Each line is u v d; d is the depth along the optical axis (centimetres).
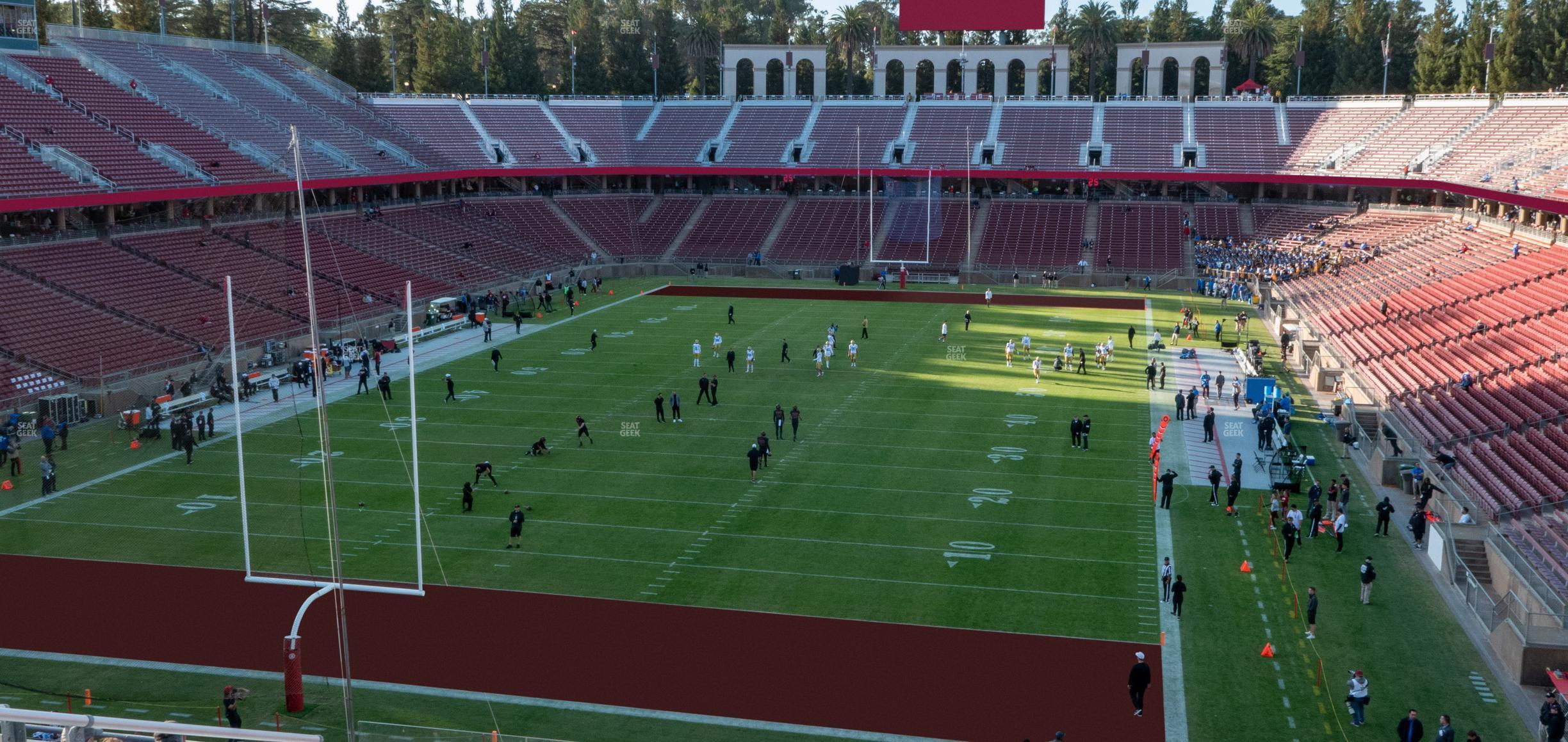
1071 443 3953
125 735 1198
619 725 2083
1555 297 4750
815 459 3772
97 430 4284
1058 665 2312
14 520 3234
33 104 6047
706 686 2230
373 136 8431
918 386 4872
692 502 3334
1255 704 2153
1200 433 4141
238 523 3203
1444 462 3447
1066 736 2031
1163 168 8850
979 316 6762
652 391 4784
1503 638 2334
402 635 2470
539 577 2791
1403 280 6169
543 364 5369
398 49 13562
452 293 7131
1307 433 4191
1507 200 6197
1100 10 11169
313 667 2325
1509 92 9662
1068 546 2977
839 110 10150
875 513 3234
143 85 6969
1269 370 5244
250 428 4259
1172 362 5388
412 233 7875
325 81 8988
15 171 5381
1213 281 7625
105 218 6084
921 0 9975
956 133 9650
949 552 2930
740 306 7206
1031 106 9838
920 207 9294
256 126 7381
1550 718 1970
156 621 2552
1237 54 12612
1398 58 11844
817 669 2298
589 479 3569
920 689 2209
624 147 10006
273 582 2364
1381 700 2175
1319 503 3133
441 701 2175
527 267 8231
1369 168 8081
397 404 4603
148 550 2992
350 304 6281
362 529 3142
